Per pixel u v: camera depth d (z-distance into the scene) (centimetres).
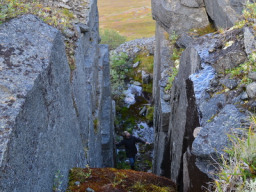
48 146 228
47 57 238
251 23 321
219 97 285
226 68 307
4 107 175
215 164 227
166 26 789
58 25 380
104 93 760
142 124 1036
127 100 1170
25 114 185
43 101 222
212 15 691
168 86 606
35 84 205
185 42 713
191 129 312
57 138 255
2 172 149
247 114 240
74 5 570
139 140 704
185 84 350
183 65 413
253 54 279
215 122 243
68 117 307
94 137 519
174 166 401
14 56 219
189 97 332
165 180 321
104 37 1839
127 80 1296
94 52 595
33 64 222
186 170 296
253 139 187
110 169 310
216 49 340
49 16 388
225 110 250
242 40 312
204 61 334
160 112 599
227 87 286
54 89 254
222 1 602
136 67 1325
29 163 186
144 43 1441
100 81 659
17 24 254
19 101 181
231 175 179
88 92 475
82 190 262
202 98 302
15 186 163
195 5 736
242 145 190
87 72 526
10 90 188
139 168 824
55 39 268
